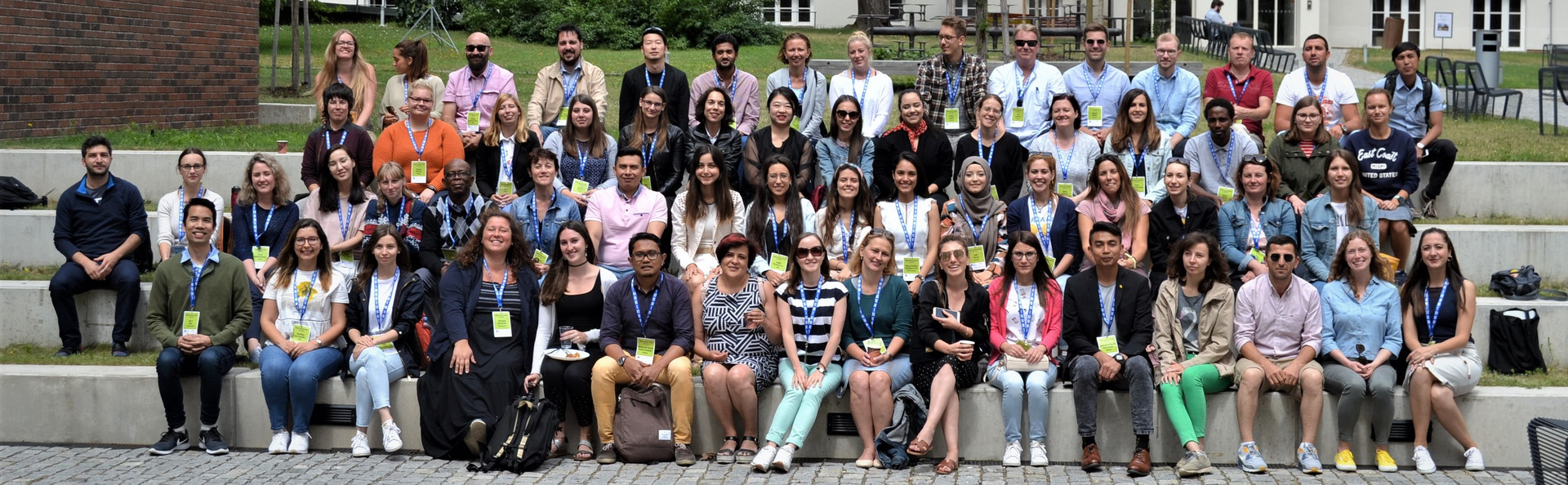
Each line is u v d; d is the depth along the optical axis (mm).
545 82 10406
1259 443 7160
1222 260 7211
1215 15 25047
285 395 7297
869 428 7109
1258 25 29391
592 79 10477
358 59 10727
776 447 7016
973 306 7254
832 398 7266
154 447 7258
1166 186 8414
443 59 20250
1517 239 9094
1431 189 9859
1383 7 29766
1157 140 9219
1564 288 8977
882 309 7277
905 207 8492
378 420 7426
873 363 7168
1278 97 10445
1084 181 9289
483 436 7000
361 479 6719
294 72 16188
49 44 12391
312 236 7438
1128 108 9211
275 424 7293
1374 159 9141
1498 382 7465
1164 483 6730
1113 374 7012
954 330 7207
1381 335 7180
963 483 6695
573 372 7168
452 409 7129
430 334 7602
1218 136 9156
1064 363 7336
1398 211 8852
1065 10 28766
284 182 8633
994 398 7195
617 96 15219
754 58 21203
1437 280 7195
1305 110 8961
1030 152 9531
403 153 9383
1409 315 7215
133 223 8680
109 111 13031
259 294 8094
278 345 7410
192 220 7625
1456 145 11500
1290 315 7133
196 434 7465
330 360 7355
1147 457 6895
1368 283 7246
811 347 7273
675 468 7012
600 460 7105
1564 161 10414
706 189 8430
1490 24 29672
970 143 9328
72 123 12656
